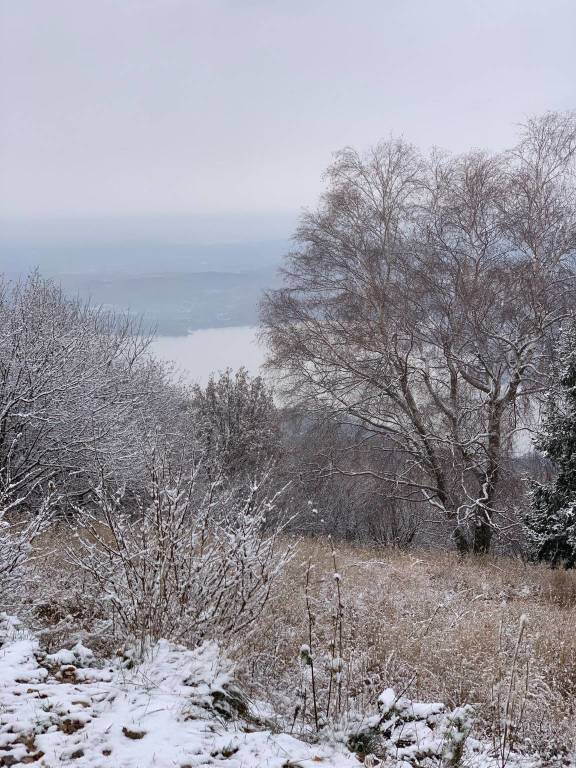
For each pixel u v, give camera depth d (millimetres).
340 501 23469
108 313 20594
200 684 3895
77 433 12812
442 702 5176
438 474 20422
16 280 15891
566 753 4586
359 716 4004
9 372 12008
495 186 21094
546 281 20203
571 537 16188
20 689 3707
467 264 20797
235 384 24594
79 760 2992
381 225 22781
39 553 7562
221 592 4758
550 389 17422
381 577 10203
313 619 4918
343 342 21703
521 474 19562
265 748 3277
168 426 19453
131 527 5211
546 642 7156
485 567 14078
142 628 4496
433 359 20812
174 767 2986
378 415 22109
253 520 5262
